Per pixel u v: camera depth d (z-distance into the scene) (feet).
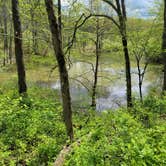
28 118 41.57
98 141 24.21
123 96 82.33
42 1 63.52
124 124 29.25
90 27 67.87
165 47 62.64
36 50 79.77
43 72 118.73
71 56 74.69
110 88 91.61
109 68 114.21
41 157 32.60
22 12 66.64
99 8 65.98
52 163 29.30
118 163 21.67
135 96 68.03
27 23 73.72
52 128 39.86
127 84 57.82
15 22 58.23
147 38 61.26
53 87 93.56
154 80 103.19
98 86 90.17
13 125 38.75
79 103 70.95
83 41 67.72
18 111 42.14
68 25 63.10
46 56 78.07
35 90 72.02
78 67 132.46
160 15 67.00
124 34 55.52
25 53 88.22
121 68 111.55
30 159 32.68
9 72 124.57
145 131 27.43
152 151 21.63
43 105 51.01
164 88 66.39
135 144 21.81
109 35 68.74
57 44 34.40
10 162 31.14
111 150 22.34
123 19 55.47
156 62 96.17
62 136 38.06
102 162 21.45
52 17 33.47
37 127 39.40
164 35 62.49
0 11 139.33
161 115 45.21
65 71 35.35
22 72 59.16
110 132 26.96
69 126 36.04
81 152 22.16
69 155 25.68
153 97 56.95
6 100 47.44
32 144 36.55
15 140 36.24
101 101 76.69
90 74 111.55
